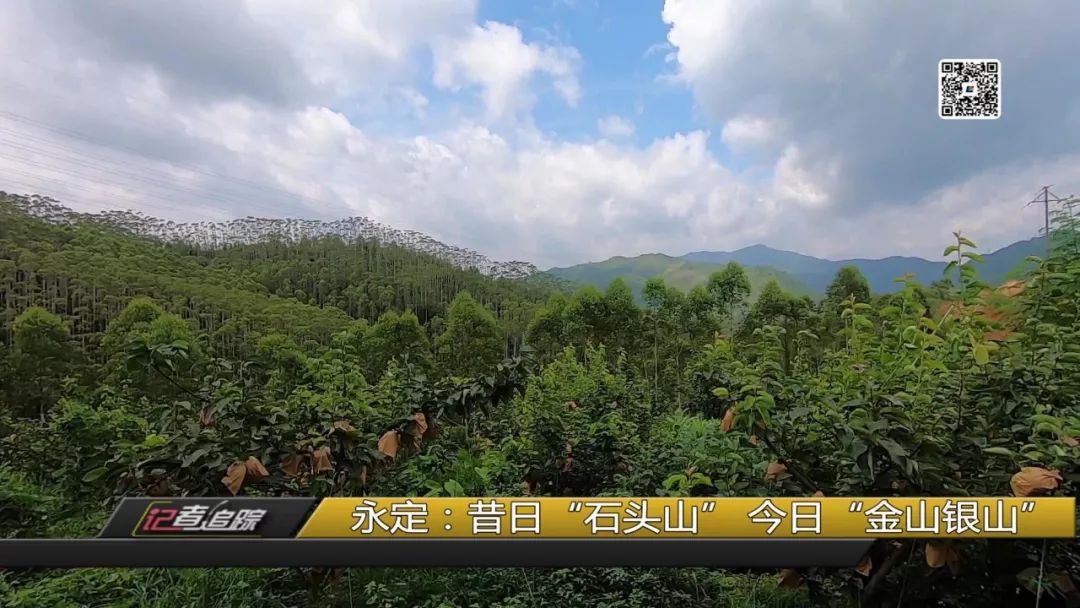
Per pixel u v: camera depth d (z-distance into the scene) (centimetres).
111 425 539
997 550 251
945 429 252
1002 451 223
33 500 476
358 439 335
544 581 332
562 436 460
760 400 254
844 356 314
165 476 314
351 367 384
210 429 313
